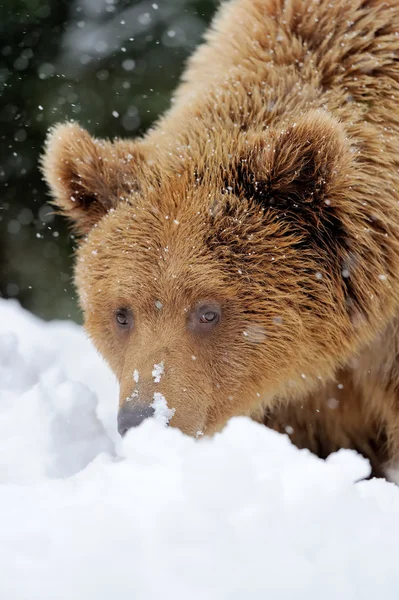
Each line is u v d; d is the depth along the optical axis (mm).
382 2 8875
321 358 8062
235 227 7527
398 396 8703
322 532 4309
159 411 7000
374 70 8555
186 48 22641
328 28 8883
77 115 22188
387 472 9594
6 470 5949
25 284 22781
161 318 7438
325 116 7352
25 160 22672
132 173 8258
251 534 4211
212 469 4379
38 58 22594
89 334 8477
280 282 7602
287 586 4043
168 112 9797
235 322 7559
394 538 4484
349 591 4125
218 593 3973
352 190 7574
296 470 4633
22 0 22266
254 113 8367
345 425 9617
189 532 4180
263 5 9383
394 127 8211
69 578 3996
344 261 7742
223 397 7711
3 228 22812
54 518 4395
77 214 8602
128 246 7629
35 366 8180
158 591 3982
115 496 4566
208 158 7883
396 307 8156
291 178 7504
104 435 6539
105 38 22656
